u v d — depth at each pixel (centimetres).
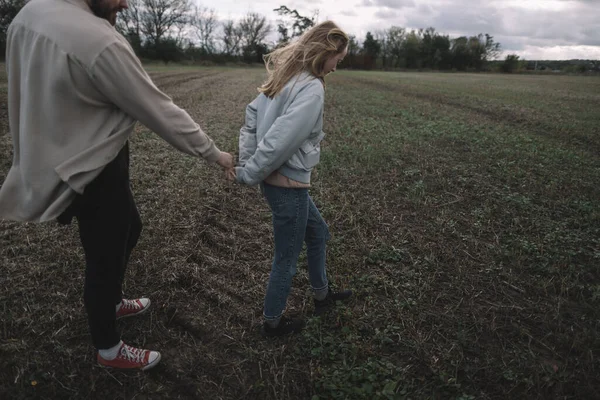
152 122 169
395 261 328
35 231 341
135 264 299
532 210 429
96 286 189
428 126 877
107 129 166
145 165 529
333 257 329
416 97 1516
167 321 253
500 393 212
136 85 160
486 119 1009
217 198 441
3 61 2716
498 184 510
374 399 202
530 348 243
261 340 243
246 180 194
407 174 537
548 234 371
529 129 888
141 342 235
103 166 165
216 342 239
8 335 231
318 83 196
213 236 356
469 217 417
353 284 295
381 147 663
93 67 151
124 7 178
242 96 1351
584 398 209
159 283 284
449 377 218
